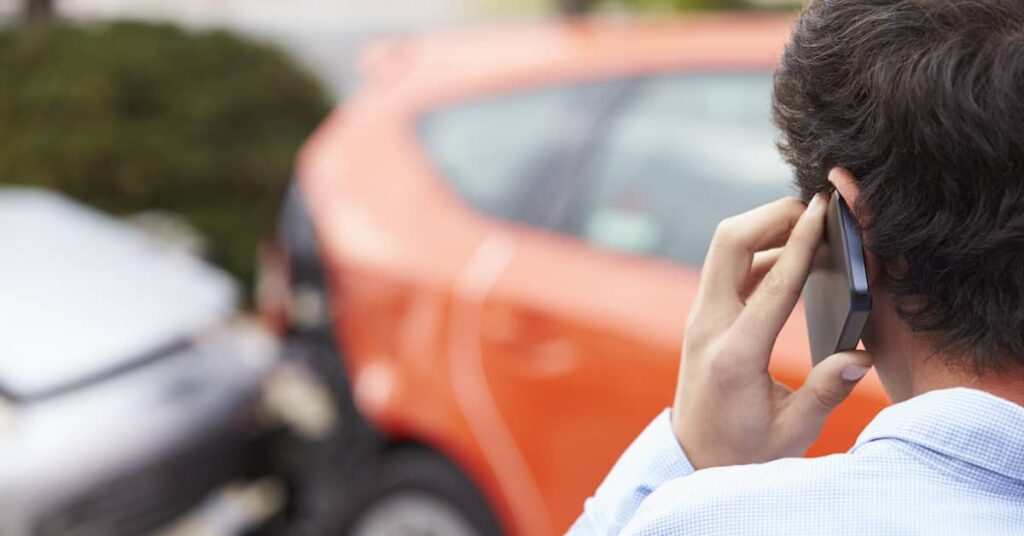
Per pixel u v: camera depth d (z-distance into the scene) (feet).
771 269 3.76
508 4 35.83
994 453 2.88
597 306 8.85
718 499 3.03
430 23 34.94
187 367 11.75
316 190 11.67
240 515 11.85
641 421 8.43
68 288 12.29
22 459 10.32
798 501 2.97
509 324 9.36
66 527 10.44
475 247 10.00
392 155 11.34
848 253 3.21
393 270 10.42
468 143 10.94
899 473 2.94
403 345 10.26
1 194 15.43
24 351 11.02
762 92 9.53
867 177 3.12
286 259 11.60
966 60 2.88
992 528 2.82
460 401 9.74
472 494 9.94
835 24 3.18
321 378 11.19
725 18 11.27
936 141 2.89
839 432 7.04
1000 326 2.94
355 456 11.06
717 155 9.36
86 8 28.09
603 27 11.70
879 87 3.00
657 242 9.11
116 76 20.16
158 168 20.16
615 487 3.82
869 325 3.40
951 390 2.99
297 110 21.74
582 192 9.84
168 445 11.16
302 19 34.63
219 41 21.33
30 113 19.85
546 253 9.56
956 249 2.94
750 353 3.67
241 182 20.65
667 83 10.08
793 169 3.61
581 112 10.35
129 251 13.55
